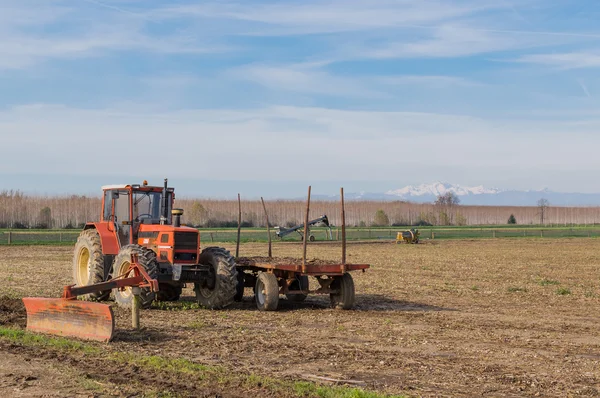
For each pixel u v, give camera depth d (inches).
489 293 745.0
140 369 343.0
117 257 582.9
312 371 352.8
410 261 1251.2
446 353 405.1
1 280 820.6
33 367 346.9
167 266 578.9
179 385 313.3
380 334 468.1
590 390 319.3
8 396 294.7
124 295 579.2
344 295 596.7
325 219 1173.7
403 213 4626.0
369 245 1898.4
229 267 582.6
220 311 576.4
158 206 631.8
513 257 1385.3
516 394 312.7
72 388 307.3
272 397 296.2
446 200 5940.0
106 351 387.5
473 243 2052.2
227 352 397.4
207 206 3688.5
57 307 452.1
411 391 315.0
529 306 639.1
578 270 1071.6
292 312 577.0
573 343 443.5
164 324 496.1
